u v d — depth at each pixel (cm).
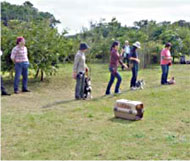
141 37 2294
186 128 642
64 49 1359
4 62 1195
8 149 524
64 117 724
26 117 719
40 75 1403
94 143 552
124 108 705
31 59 1221
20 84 1184
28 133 606
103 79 1378
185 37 2347
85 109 804
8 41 1187
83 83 940
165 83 1238
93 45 2134
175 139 574
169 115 743
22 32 1228
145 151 516
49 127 646
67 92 1064
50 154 504
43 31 1275
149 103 878
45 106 840
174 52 2209
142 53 1906
